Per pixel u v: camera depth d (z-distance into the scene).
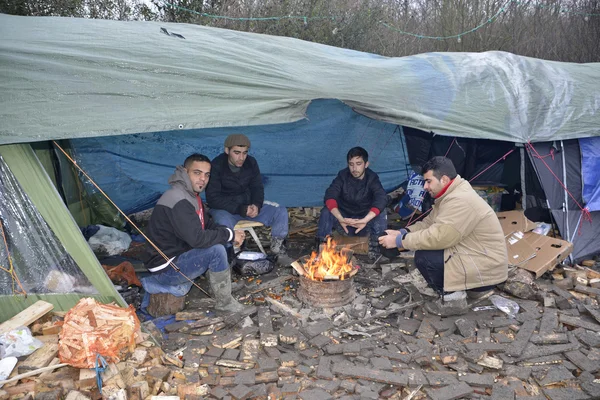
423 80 4.64
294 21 9.30
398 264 4.78
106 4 9.00
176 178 3.64
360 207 5.18
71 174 5.23
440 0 11.70
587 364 3.09
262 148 5.88
